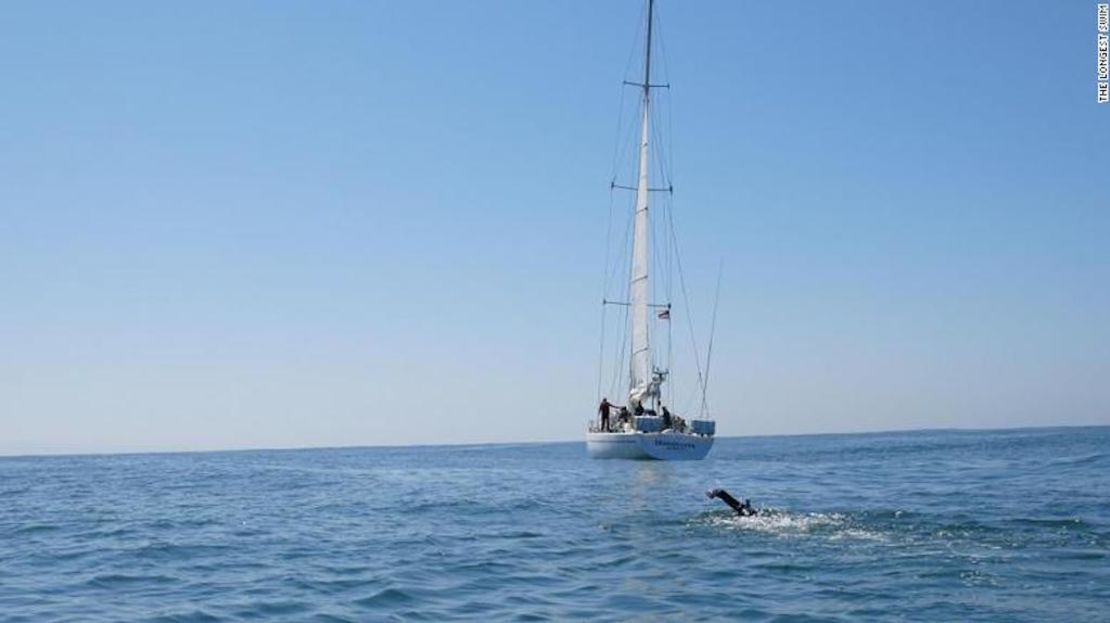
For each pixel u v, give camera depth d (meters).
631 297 71.19
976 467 55.94
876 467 58.84
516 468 69.25
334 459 112.62
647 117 72.62
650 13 73.25
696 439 64.38
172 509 38.44
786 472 54.28
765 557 21.92
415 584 19.73
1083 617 15.64
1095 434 165.62
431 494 44.28
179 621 16.64
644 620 16.22
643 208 71.31
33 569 22.61
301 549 25.28
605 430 66.94
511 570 21.23
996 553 21.56
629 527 28.28
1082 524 25.95
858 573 19.64
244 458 124.88
